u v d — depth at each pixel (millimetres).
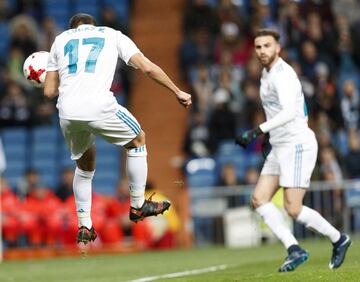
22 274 30562
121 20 54125
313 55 50188
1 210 39719
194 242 41812
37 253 40156
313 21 52469
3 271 32031
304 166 24719
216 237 41750
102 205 40531
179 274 27297
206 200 41906
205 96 49438
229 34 52062
